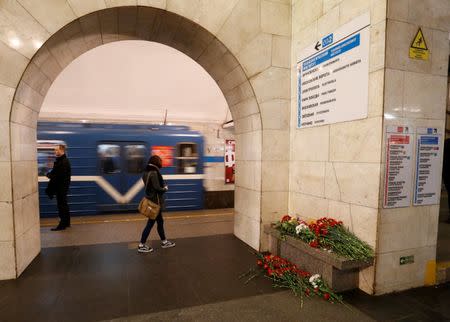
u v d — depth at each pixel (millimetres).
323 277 3240
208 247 4734
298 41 4367
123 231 5742
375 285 3068
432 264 3365
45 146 7004
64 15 3543
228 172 8594
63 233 5574
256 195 4594
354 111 3318
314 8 3998
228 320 2639
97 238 5227
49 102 8023
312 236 3455
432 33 3170
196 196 8203
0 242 3396
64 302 2922
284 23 4504
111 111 8672
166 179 7891
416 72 3107
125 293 3125
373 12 3064
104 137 7406
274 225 4293
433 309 2840
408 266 3225
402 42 3016
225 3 4184
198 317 2682
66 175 5777
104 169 7445
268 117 4457
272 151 4500
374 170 3064
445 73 3277
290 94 4582
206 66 5188
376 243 3043
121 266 3885
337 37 3564
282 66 4516
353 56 3324
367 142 3150
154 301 2961
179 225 6312
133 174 7656
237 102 5066
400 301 2982
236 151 5410
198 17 4086
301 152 4324
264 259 4035
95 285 3309
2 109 3287
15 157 3463
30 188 3980
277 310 2812
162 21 4285
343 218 3518
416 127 3148
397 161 3072
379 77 2994
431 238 3334
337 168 3602
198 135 8180
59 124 7199
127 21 4234
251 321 2627
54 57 4016
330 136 3721
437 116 3258
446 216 6062
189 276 3582
